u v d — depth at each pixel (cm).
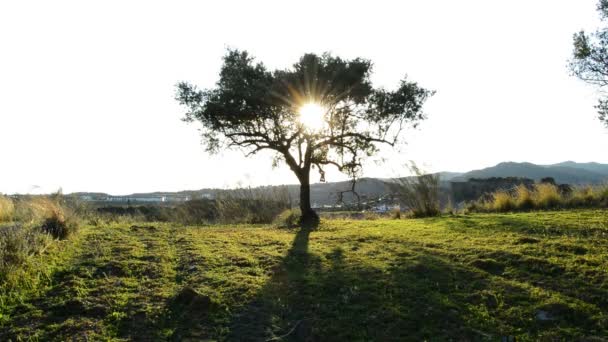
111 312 578
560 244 776
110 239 939
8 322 555
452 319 540
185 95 1471
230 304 595
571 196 1531
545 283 613
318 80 1384
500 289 602
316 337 518
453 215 1445
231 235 1047
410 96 1468
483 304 568
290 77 1380
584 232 884
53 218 952
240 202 1764
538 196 1527
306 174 1504
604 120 1138
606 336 487
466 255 755
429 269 689
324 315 562
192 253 826
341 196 1756
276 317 561
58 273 693
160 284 667
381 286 631
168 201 2127
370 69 1488
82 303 593
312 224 1335
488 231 967
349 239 966
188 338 522
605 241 788
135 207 2114
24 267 700
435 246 845
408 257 764
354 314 562
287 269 726
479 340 500
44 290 636
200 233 1080
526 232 923
